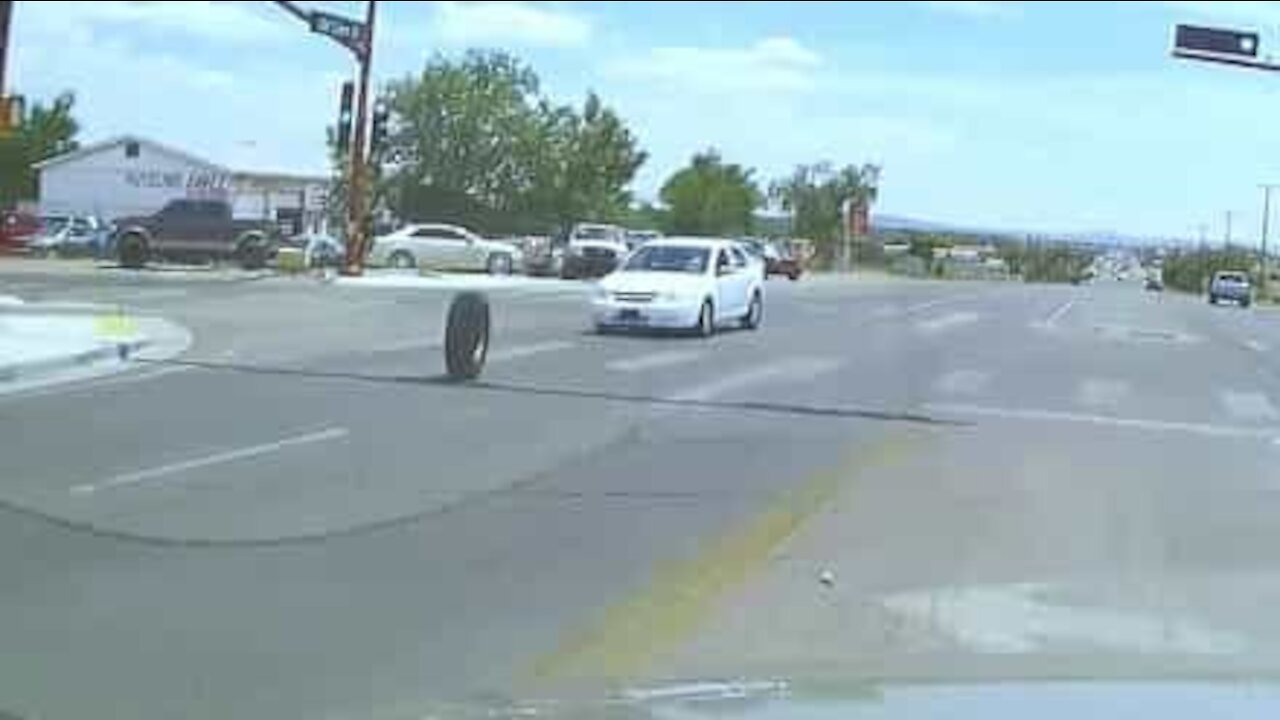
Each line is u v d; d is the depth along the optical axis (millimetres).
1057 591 9688
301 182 103938
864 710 3256
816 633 8492
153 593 9094
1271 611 9234
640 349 27594
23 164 98688
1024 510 12609
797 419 18438
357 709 6715
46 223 68438
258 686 7238
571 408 18766
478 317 21594
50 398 18188
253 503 12008
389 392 19734
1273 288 124812
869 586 9703
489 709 3418
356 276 50969
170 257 53531
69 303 33156
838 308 46406
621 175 95188
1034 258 158000
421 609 8867
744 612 8961
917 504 12766
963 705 3318
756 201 122875
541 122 92438
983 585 9805
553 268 62906
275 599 9023
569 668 7617
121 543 10445
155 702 6945
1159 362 29953
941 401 21109
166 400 18250
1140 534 11688
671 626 8594
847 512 12305
